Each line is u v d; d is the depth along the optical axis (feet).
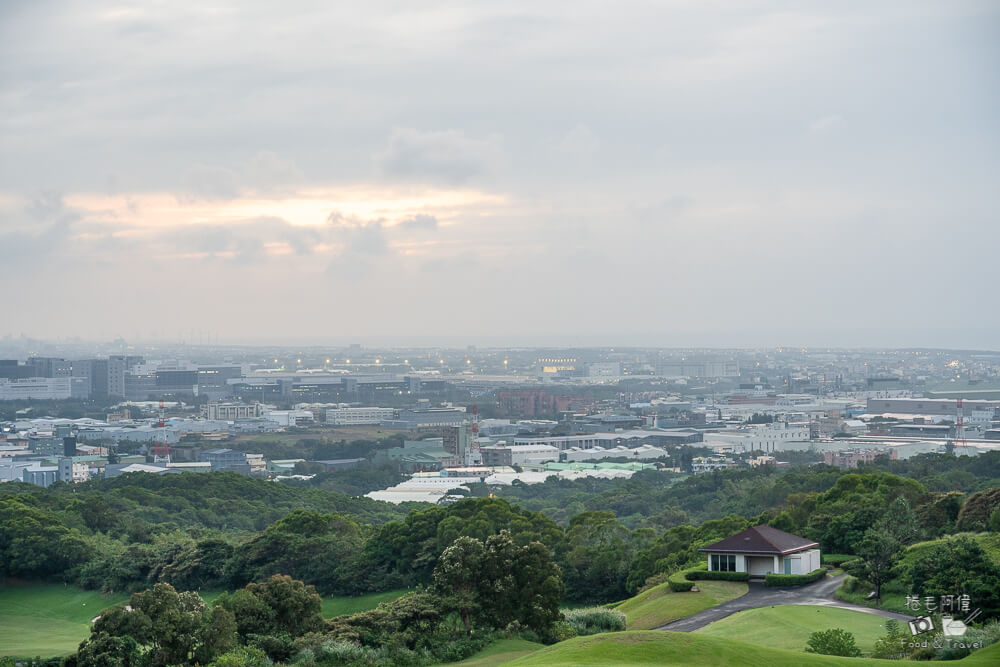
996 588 416.67
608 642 336.49
